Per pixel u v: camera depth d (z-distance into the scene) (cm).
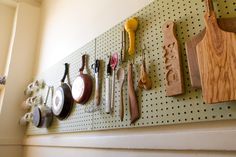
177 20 75
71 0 164
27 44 209
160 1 83
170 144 67
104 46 109
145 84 79
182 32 72
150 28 85
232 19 58
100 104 103
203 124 63
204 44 60
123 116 87
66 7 170
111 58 100
